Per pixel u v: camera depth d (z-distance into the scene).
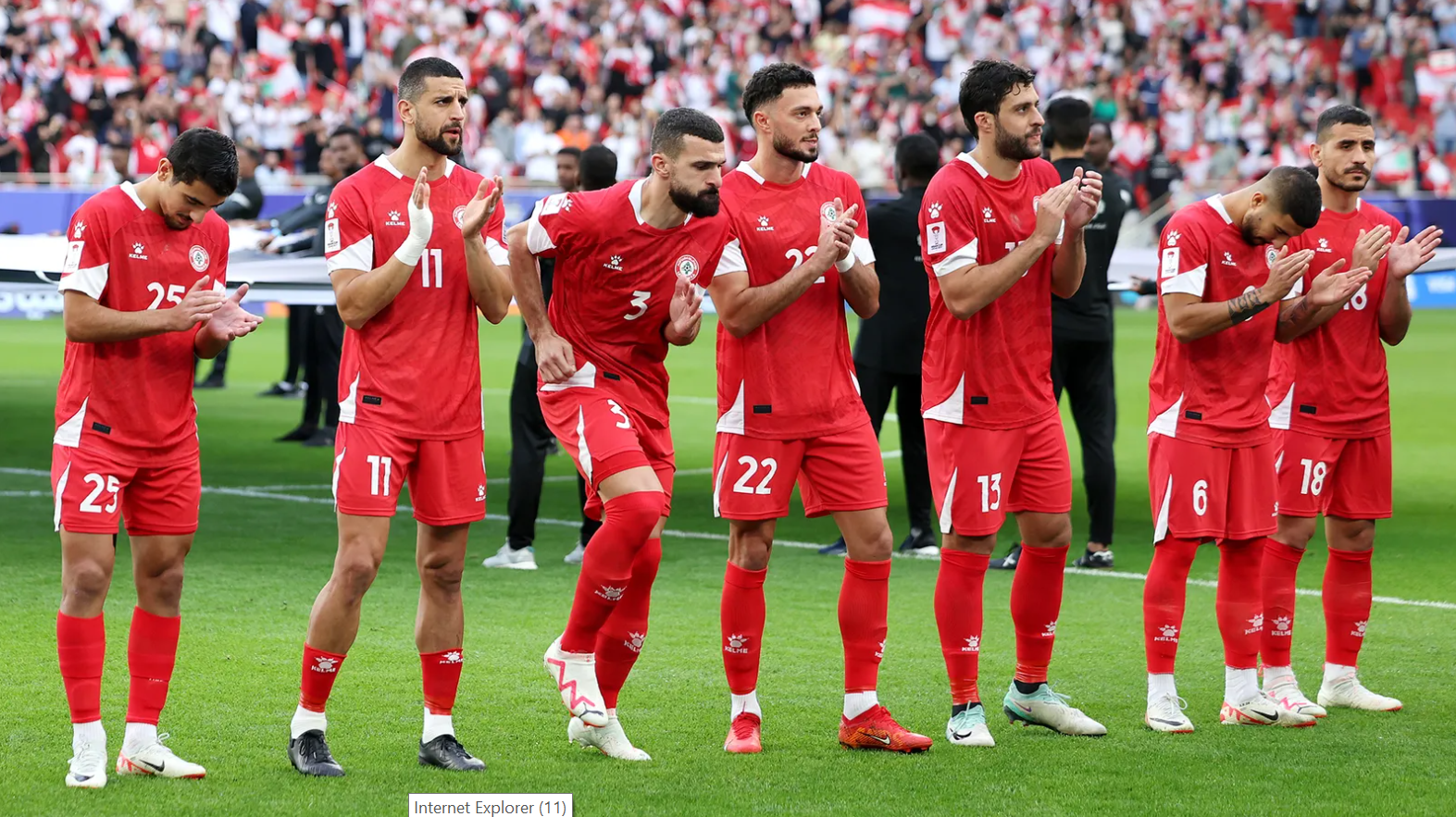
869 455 7.52
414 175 7.00
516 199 36.34
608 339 7.39
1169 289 7.84
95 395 6.75
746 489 7.43
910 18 47.50
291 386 24.00
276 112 38.78
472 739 7.48
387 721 7.77
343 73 42.56
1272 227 7.71
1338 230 8.48
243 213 20.12
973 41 46.94
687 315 7.18
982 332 7.59
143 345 6.80
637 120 41.59
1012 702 7.88
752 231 7.39
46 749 7.13
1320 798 6.56
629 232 7.18
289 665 8.81
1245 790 6.69
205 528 13.40
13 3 39.50
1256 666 8.06
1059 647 9.54
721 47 44.50
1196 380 7.85
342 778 6.79
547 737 7.54
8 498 14.71
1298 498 8.30
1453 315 38.44
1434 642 9.70
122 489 6.89
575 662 7.23
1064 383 12.05
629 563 7.12
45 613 9.89
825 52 45.03
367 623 9.95
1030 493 7.73
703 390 25.50
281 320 38.34
